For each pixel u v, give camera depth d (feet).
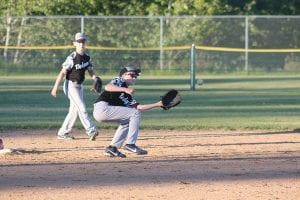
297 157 86.07
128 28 264.11
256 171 76.28
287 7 302.66
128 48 252.01
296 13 303.89
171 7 288.71
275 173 75.15
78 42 101.04
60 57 258.57
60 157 85.81
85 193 65.10
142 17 263.70
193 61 193.57
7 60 257.75
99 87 101.60
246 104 155.12
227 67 265.13
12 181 70.49
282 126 116.37
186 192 65.77
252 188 67.62
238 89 196.85
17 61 258.16
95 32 262.67
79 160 83.51
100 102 86.22
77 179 71.46
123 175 73.61
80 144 97.71
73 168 77.71
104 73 260.62
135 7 289.33
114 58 262.26
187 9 286.25
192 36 265.34
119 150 90.53
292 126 116.78
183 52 263.29
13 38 260.21
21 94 178.91
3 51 258.37
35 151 89.66
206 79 241.35
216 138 103.76
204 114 135.33
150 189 66.85
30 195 64.34
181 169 77.15
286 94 181.06
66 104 155.43
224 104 154.81
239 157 85.81
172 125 116.88
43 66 257.96
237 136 106.01
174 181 70.49
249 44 267.18
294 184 69.62
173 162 81.82
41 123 120.26
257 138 103.91
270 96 175.01
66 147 94.68
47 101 161.99
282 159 84.48
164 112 138.92
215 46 266.36
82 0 286.05
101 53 262.47
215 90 192.85
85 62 101.45
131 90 85.46
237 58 265.54
